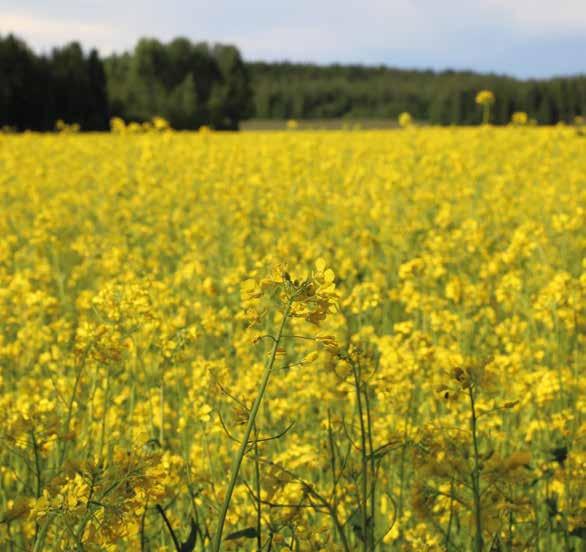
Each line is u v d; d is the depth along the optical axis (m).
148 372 4.57
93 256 8.53
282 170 14.73
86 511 2.15
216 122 70.31
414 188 12.90
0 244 7.65
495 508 2.10
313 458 3.26
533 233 7.80
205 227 9.94
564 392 4.48
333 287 2.07
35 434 2.90
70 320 6.93
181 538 3.19
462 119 52.31
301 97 87.38
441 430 2.36
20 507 2.34
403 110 80.56
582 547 3.11
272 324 5.72
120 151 21.77
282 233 9.50
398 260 8.41
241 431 3.81
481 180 14.91
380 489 3.35
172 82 71.12
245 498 3.29
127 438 3.89
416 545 2.75
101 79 62.84
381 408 4.12
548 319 4.82
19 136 28.33
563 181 14.55
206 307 6.08
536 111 51.72
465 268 8.31
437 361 4.12
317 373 4.37
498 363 4.12
